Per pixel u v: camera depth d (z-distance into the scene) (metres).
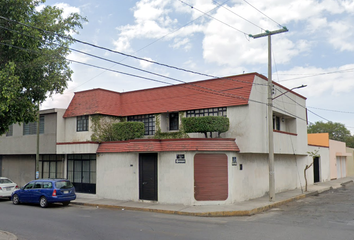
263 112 20.12
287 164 25.45
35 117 12.45
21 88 11.56
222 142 17.84
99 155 21.50
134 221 13.53
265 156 22.09
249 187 19.61
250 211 15.60
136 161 19.55
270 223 12.98
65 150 22.30
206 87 20.64
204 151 17.59
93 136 22.34
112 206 18.09
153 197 18.64
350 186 30.00
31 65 11.65
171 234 10.88
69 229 11.74
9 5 10.81
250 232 11.19
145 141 18.64
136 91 24.03
